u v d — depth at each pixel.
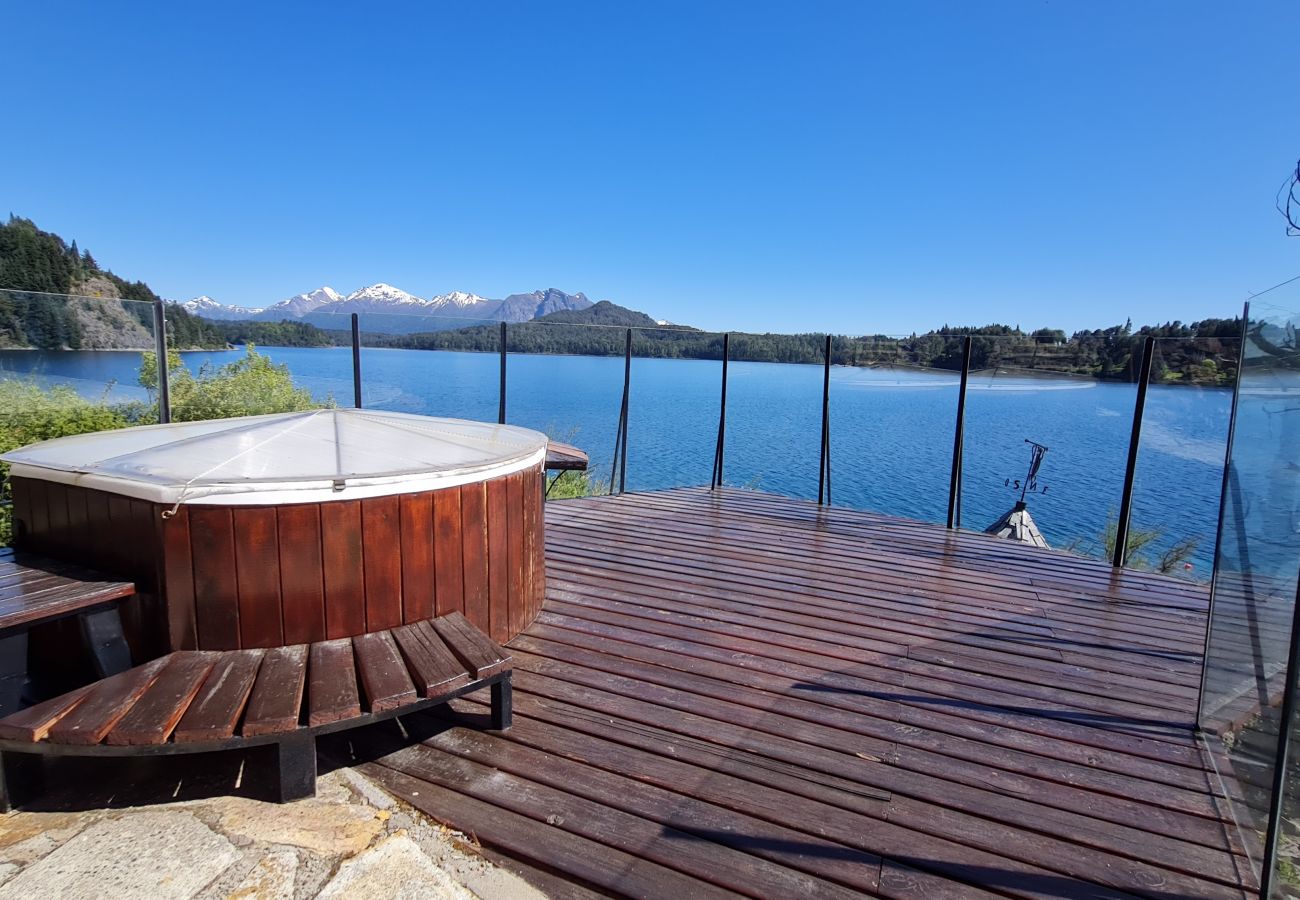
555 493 7.71
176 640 1.90
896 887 1.45
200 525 1.87
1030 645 2.96
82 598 1.81
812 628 3.07
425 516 2.24
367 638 2.09
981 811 1.75
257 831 1.56
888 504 11.46
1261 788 1.57
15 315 4.31
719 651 2.77
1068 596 3.67
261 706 1.62
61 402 4.52
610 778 1.83
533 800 1.72
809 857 1.54
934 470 13.48
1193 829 1.71
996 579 3.95
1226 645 2.03
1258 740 1.64
